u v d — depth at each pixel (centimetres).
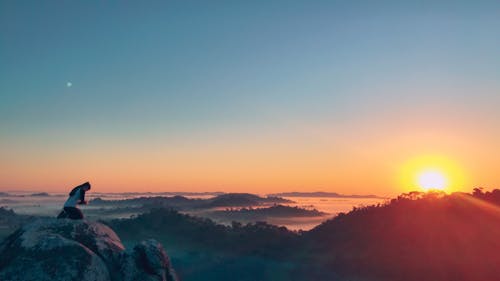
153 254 1309
